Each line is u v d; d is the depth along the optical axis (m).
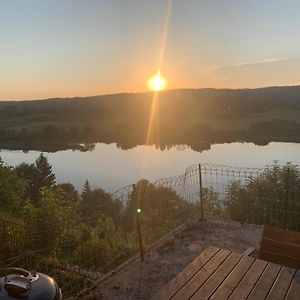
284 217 9.55
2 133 158.50
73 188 72.75
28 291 3.64
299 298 3.89
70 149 137.50
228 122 150.50
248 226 8.87
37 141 152.62
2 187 14.10
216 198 11.37
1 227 8.45
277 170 11.21
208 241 7.99
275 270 4.53
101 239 10.05
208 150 112.25
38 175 73.38
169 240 7.96
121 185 87.25
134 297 5.82
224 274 4.43
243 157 95.19
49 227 8.55
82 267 7.73
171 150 122.25
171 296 3.98
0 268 6.88
